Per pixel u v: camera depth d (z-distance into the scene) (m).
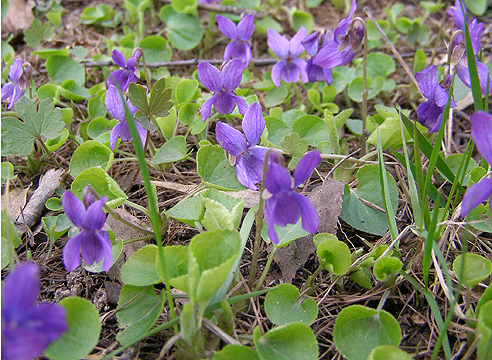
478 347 0.14
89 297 0.18
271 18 0.34
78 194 0.19
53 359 0.14
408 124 0.19
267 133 0.22
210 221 0.16
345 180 0.22
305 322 0.16
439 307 0.17
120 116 0.20
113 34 0.34
